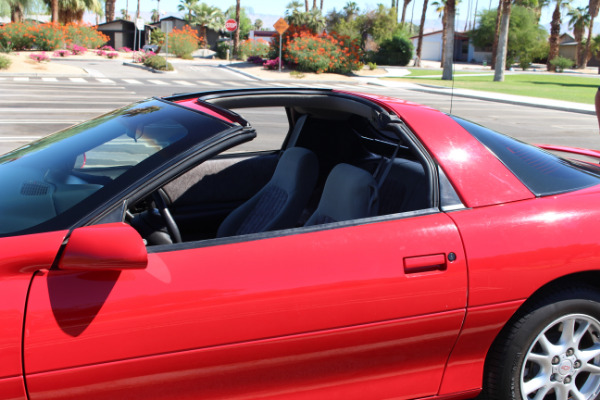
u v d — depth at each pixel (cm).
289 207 280
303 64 3391
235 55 4866
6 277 163
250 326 178
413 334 200
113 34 6031
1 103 1375
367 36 5956
